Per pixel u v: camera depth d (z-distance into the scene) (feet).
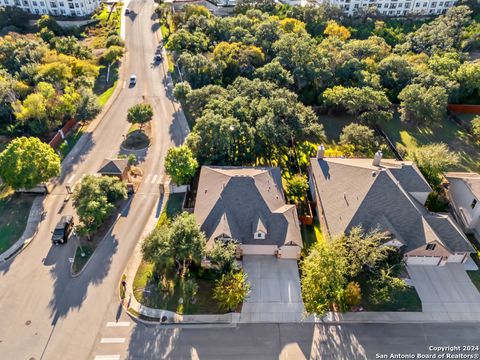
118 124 228.02
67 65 253.65
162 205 168.04
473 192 153.07
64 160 195.93
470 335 120.16
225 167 169.07
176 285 131.95
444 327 122.11
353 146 195.42
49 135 213.25
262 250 142.61
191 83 250.37
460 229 146.92
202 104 209.87
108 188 156.25
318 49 266.98
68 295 128.57
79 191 150.41
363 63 261.65
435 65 264.11
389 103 226.99
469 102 258.98
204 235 131.85
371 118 220.64
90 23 368.27
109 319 121.39
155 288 131.03
